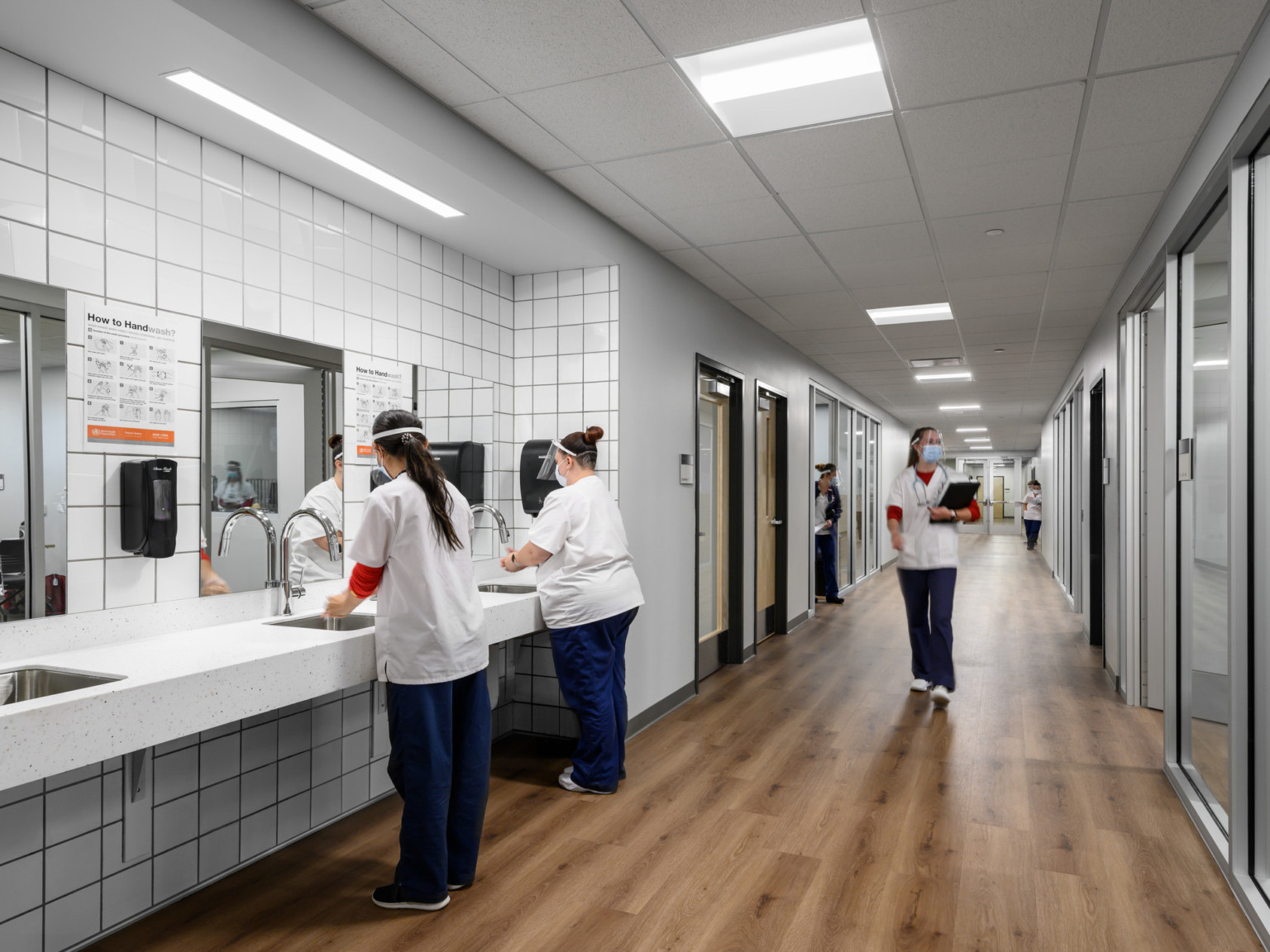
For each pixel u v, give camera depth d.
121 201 2.08
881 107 2.51
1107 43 2.13
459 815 2.26
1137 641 4.18
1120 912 2.15
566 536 3.01
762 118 2.59
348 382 2.82
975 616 7.09
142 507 2.05
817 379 7.47
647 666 3.89
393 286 3.04
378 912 2.16
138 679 1.65
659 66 2.28
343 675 2.09
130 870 2.08
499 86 2.39
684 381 4.37
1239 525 2.23
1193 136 2.69
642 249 3.86
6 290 1.83
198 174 2.29
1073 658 5.35
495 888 2.29
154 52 1.85
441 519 2.16
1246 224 2.22
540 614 2.99
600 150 2.84
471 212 2.94
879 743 3.59
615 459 3.60
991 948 1.99
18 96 1.86
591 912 2.16
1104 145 2.76
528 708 3.68
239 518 2.40
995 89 2.39
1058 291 4.77
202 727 1.73
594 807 2.88
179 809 2.21
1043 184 3.13
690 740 3.66
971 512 4.31
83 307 1.99
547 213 3.06
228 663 1.81
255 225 2.47
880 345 6.54
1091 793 2.98
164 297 2.19
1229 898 2.22
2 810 1.80
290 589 2.51
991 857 2.47
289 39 1.94
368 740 2.87
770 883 2.31
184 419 2.24
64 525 1.94
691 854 2.50
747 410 5.48
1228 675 2.28
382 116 2.24
